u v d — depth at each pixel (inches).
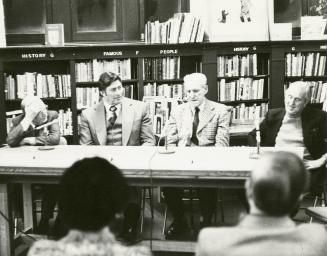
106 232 56.0
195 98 179.3
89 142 181.9
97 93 237.3
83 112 184.5
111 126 182.2
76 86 238.1
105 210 54.8
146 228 186.7
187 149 158.2
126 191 58.0
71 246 54.2
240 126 235.0
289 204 58.9
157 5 252.1
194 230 176.7
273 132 176.1
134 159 141.5
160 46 234.5
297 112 169.5
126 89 239.9
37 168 137.3
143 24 249.4
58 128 180.9
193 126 182.1
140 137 184.9
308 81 252.2
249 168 128.7
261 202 59.0
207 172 129.3
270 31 244.5
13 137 168.1
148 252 55.5
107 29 249.4
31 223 180.4
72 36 246.5
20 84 233.6
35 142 173.5
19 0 243.9
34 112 171.3
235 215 201.8
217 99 242.5
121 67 238.7
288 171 59.2
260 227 60.3
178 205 171.9
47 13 243.3
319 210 131.6
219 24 244.2
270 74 244.1
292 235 59.8
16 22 244.4
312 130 169.3
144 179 134.7
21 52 227.9
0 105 230.8
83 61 237.9
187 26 234.8
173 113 187.0
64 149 161.6
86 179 55.9
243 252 59.5
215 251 60.5
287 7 258.7
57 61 251.0
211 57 238.2
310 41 243.4
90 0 247.1
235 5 244.5
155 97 228.2
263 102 251.0
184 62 254.8
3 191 144.1
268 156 61.9
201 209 172.1
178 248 152.3
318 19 245.9
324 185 161.0
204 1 250.8
